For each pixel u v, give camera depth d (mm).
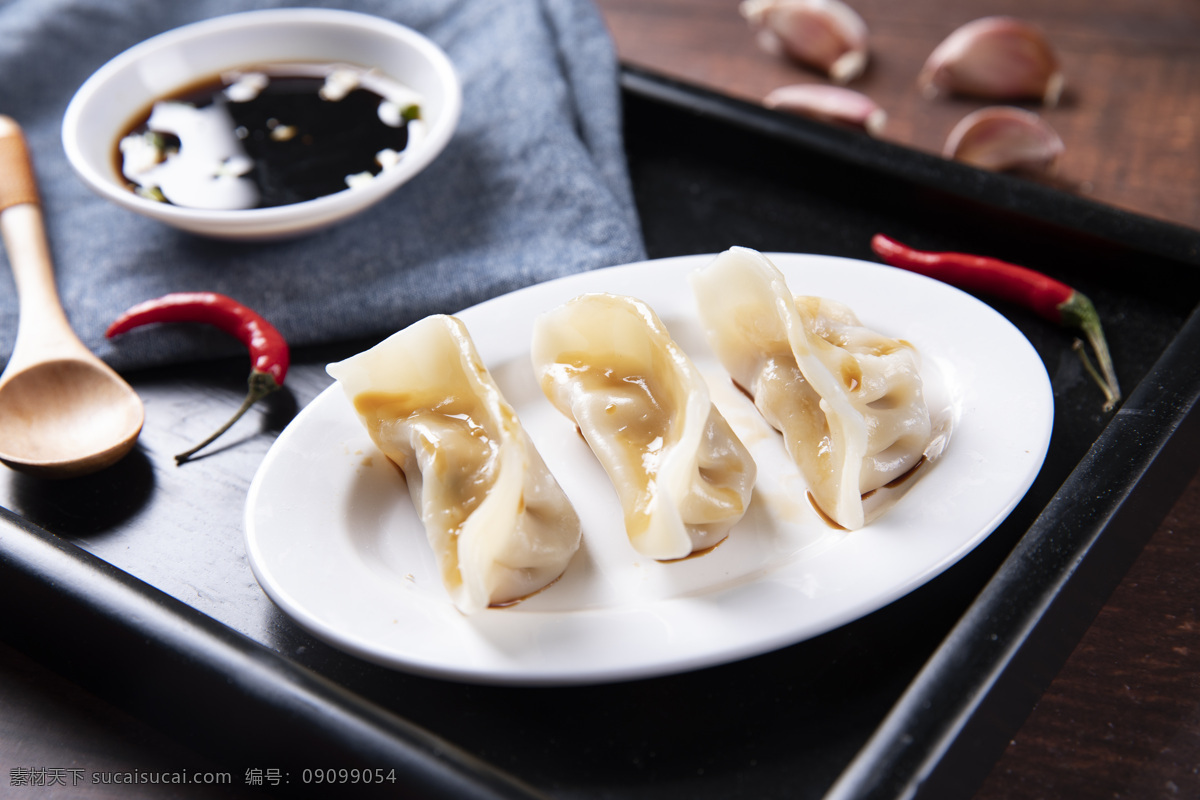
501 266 586
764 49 751
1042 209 584
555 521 504
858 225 607
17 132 617
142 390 568
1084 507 500
